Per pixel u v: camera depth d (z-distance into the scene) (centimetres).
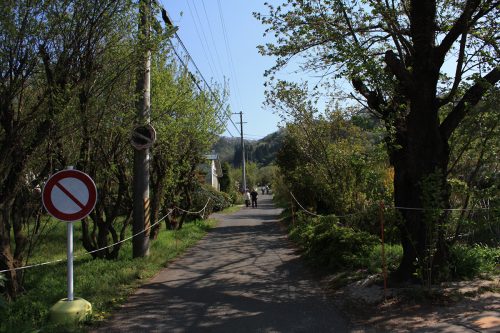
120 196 1148
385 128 756
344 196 1260
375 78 713
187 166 1656
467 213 865
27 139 730
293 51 888
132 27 849
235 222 2366
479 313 593
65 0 708
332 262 958
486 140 805
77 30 740
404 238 766
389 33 832
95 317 657
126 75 944
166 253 1225
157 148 1370
